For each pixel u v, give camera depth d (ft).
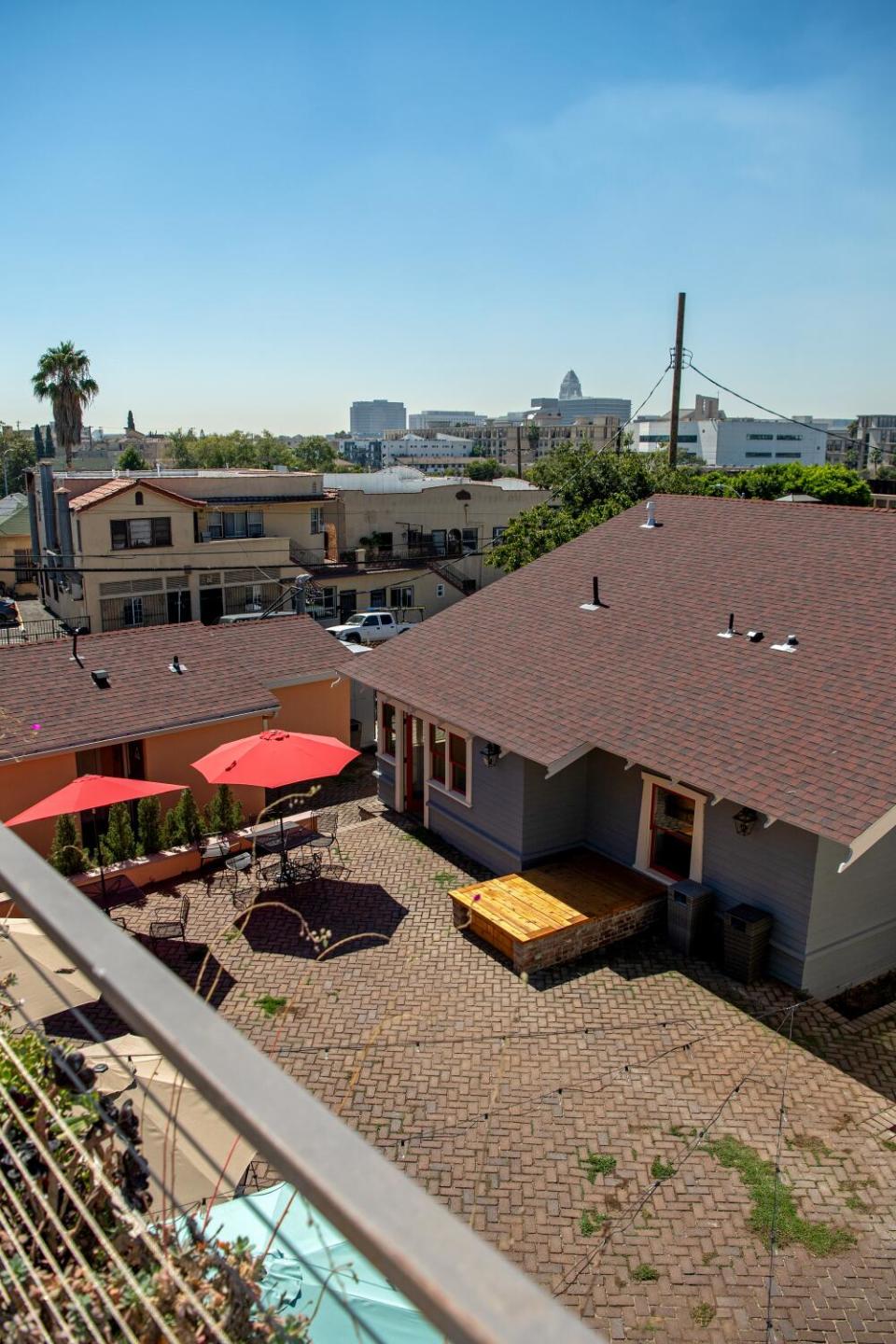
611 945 45.52
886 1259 27.40
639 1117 33.45
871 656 46.11
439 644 63.57
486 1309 2.92
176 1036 4.24
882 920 43.65
